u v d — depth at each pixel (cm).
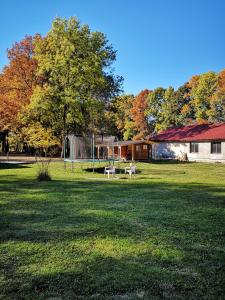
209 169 2880
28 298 414
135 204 1034
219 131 4050
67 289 438
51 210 927
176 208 976
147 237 668
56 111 3934
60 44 3825
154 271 497
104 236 672
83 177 2011
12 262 527
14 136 4512
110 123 5103
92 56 3862
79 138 3105
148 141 4341
